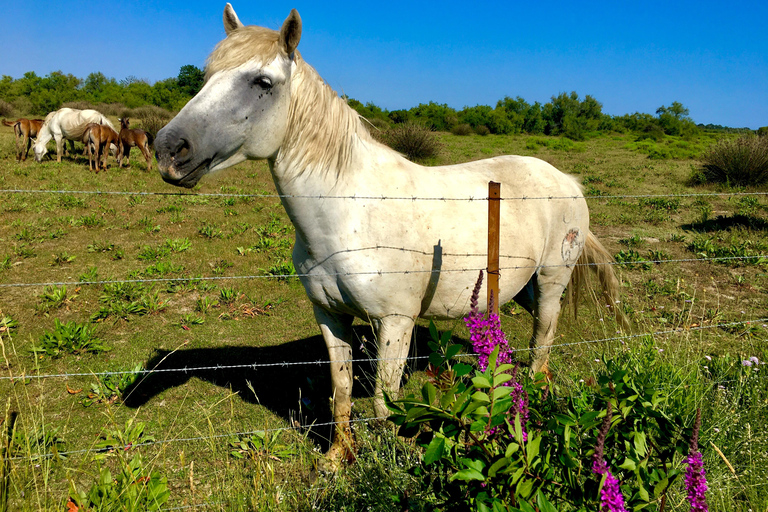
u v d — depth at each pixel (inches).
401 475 72.4
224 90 71.6
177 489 89.0
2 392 118.9
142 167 520.7
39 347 141.1
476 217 94.7
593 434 59.1
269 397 122.3
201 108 70.6
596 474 47.2
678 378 102.0
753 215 311.1
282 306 181.5
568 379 104.1
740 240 261.0
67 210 306.2
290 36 73.7
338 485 78.0
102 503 72.5
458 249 92.4
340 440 93.4
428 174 95.2
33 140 580.4
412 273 86.7
